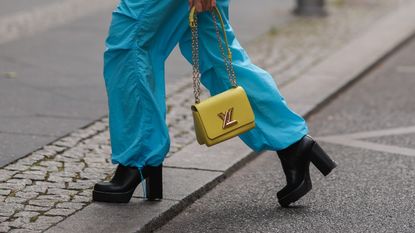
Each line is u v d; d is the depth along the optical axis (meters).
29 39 12.36
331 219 5.94
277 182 6.83
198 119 5.64
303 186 6.00
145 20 5.62
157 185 5.99
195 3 5.62
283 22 14.28
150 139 5.77
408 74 11.15
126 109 5.75
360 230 5.73
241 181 6.84
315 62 11.34
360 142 8.06
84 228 5.52
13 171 6.66
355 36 13.16
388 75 11.11
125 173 5.93
